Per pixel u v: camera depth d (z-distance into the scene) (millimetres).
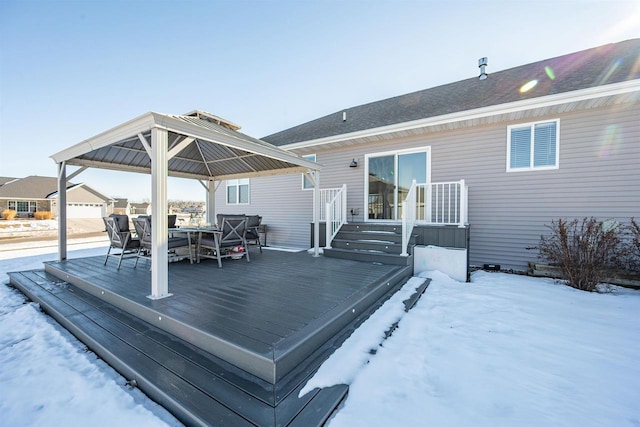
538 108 5367
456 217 6164
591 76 5570
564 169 5547
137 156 5809
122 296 3141
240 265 5066
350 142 7789
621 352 2537
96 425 1660
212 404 1641
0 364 2348
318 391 1803
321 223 7184
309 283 3754
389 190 7445
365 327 2812
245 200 10328
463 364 2326
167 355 2188
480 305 3768
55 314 3186
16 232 16438
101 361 2352
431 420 1692
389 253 5441
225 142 3936
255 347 1986
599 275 4488
